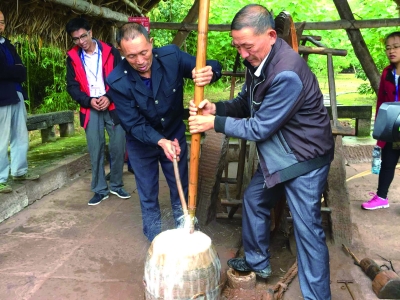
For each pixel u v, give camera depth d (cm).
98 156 410
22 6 391
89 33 378
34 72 977
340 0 521
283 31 255
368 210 391
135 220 372
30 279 274
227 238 332
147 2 640
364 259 280
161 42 1101
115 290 261
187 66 281
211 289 208
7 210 378
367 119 595
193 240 216
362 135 601
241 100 255
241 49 202
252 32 194
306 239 221
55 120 623
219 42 948
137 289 262
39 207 408
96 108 390
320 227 224
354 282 265
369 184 470
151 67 268
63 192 454
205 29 209
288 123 211
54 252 312
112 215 385
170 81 272
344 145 555
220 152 343
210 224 353
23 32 412
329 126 222
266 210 251
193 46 1195
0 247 321
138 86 267
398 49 344
